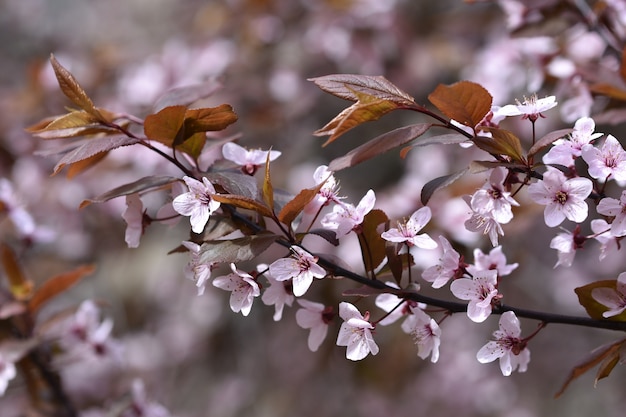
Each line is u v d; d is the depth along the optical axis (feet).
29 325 3.78
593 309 3.17
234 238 3.13
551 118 4.62
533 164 3.11
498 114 3.13
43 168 5.86
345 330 3.10
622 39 3.83
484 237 4.01
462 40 6.15
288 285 3.16
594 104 3.74
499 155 3.11
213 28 6.38
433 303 3.14
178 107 3.17
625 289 3.14
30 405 3.85
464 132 3.12
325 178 3.15
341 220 3.17
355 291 3.12
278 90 6.14
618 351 3.14
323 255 3.21
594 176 3.05
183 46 6.25
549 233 6.00
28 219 3.93
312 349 3.18
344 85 3.10
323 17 6.19
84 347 3.87
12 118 6.00
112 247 6.19
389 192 5.24
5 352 3.67
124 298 6.32
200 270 3.14
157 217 3.26
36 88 6.03
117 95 6.28
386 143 3.09
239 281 3.13
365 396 6.48
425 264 4.01
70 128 3.25
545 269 6.37
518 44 4.22
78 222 5.94
